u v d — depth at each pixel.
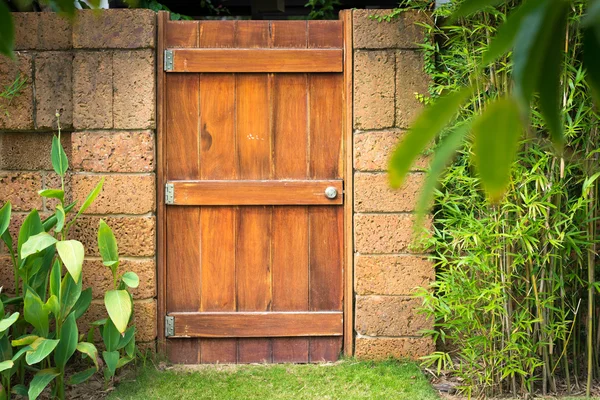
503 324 3.25
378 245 3.57
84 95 3.52
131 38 3.51
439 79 3.55
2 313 2.97
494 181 0.31
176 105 3.60
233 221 3.64
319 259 3.65
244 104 3.61
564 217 3.26
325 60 3.57
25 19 3.54
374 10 3.53
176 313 3.64
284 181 3.60
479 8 0.37
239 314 3.64
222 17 5.18
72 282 3.17
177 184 3.59
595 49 0.32
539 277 3.26
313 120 3.61
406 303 3.59
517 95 0.32
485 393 3.31
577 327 3.53
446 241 3.58
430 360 3.37
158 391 3.25
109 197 3.55
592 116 3.07
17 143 3.65
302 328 3.65
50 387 3.37
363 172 3.56
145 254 3.56
